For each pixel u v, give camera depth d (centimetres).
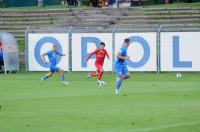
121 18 9056
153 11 9150
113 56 7562
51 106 3941
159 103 4050
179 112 3559
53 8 9981
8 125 3120
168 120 3238
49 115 3491
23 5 11950
